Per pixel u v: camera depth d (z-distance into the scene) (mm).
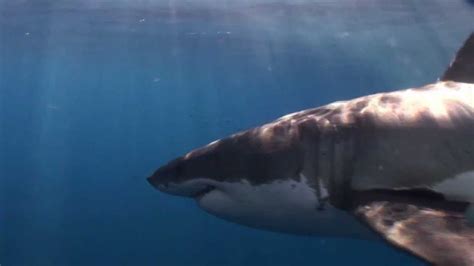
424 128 3439
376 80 28078
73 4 14523
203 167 3934
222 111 45344
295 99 37188
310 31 17328
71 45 19969
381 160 3441
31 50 21266
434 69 23891
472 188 3314
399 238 2730
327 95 34531
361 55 21484
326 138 3600
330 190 3541
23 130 55969
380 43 19078
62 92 35094
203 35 17922
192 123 52469
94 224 35281
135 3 14305
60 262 29953
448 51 20125
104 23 16453
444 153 3375
